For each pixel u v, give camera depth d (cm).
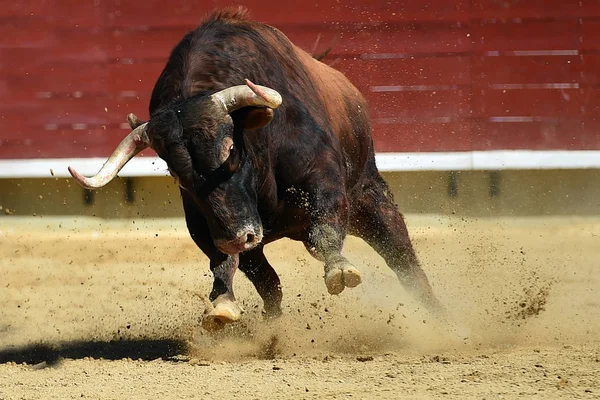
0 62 3127
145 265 2498
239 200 1291
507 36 3081
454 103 3073
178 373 1338
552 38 3077
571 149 3073
